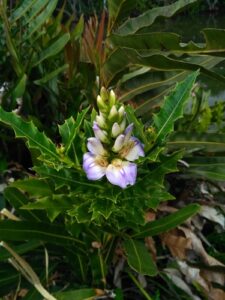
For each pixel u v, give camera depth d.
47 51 0.31
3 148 0.32
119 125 0.21
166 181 0.31
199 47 0.27
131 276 0.27
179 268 0.28
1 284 0.25
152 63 0.28
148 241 0.28
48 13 0.32
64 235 0.25
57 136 0.32
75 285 0.27
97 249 0.26
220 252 0.32
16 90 0.30
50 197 0.23
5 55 0.33
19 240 0.25
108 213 0.21
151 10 0.32
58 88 0.32
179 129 0.32
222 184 0.33
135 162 0.21
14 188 0.25
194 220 0.31
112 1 0.31
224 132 0.31
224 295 0.27
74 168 0.22
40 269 0.27
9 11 0.35
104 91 0.21
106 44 0.31
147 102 0.32
